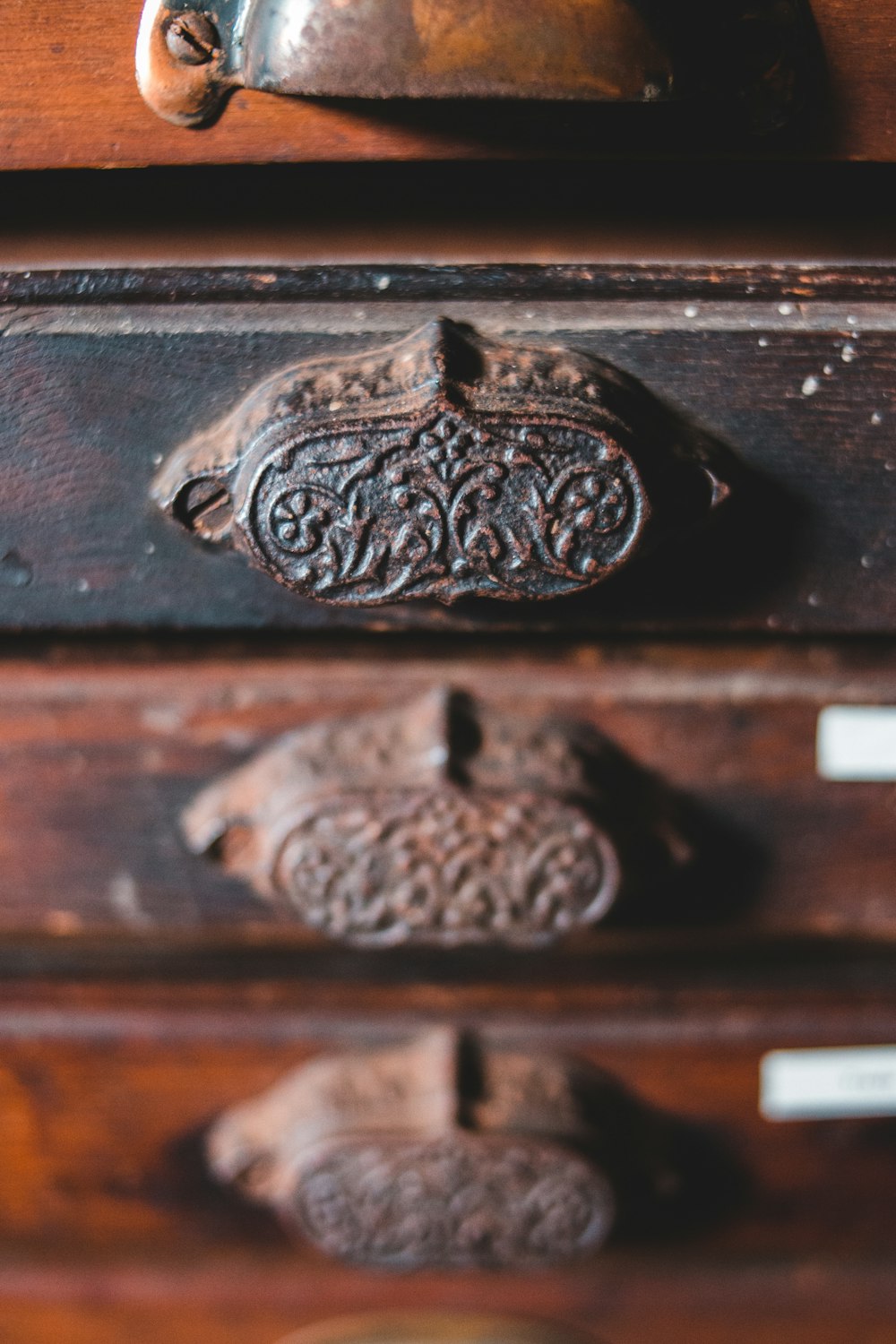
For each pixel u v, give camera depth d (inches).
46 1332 20.4
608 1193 18.4
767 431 16.5
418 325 16.3
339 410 15.8
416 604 17.1
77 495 16.7
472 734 17.4
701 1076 19.0
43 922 18.3
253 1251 20.0
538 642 17.6
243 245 16.5
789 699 17.5
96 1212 19.7
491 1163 18.2
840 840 18.0
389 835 17.0
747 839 18.0
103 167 15.9
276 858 17.2
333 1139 18.2
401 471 15.9
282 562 16.3
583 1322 20.3
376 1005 18.9
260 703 17.5
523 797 16.9
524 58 15.0
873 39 15.5
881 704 17.5
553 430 15.7
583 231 16.5
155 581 17.1
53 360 16.3
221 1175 19.2
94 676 17.6
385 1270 19.1
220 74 15.6
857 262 16.3
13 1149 19.3
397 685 17.6
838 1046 18.8
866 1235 19.7
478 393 15.8
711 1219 19.7
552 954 18.8
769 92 15.6
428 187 16.4
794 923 18.4
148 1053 18.9
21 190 16.4
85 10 15.5
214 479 16.3
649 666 17.6
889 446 16.5
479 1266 18.9
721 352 16.3
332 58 15.1
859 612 17.2
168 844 18.0
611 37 15.0
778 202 16.4
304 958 18.8
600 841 17.0
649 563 17.0
